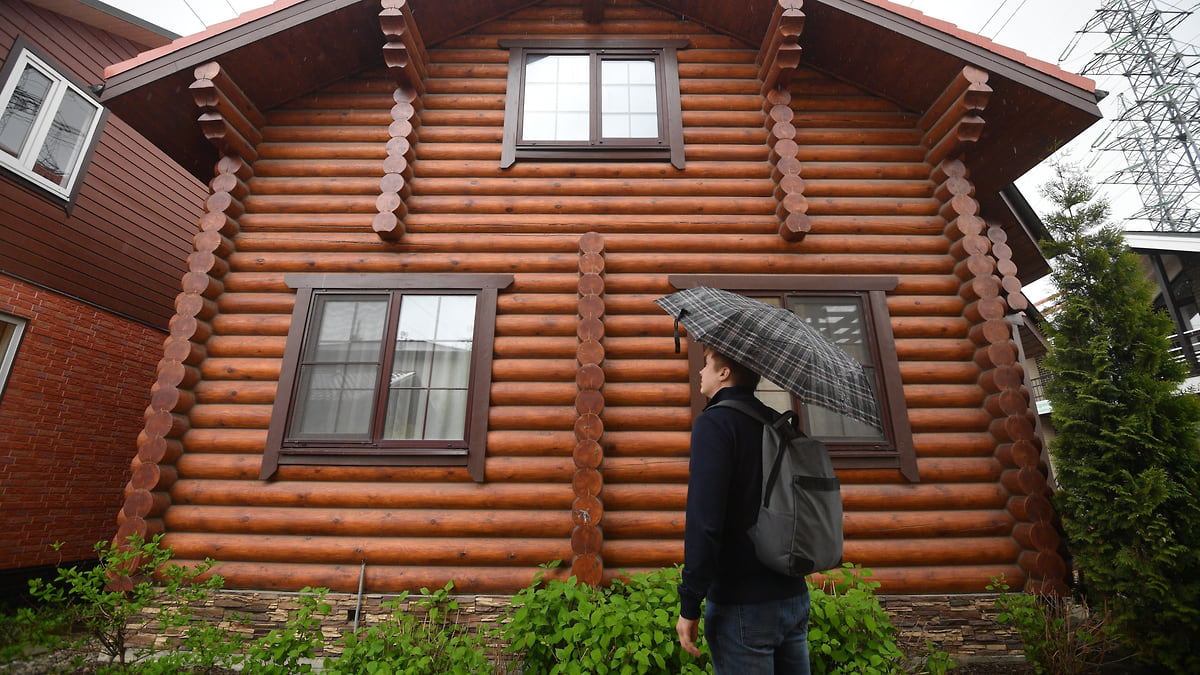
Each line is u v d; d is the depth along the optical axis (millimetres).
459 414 4508
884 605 4066
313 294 4715
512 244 4914
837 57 5289
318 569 4082
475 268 4852
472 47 5695
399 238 4859
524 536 4160
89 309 6598
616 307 4746
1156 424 3812
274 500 4219
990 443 4441
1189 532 3500
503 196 5137
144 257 7480
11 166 5859
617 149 5246
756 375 1864
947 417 4488
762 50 5484
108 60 7289
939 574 4109
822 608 2949
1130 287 4160
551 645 2768
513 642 2982
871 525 4191
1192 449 3697
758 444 1694
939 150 5043
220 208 4766
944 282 4852
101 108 7016
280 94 5250
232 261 4816
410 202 5027
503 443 4359
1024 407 4289
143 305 7438
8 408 5629
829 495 1642
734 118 5418
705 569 1502
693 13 5762
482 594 4043
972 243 4738
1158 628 3498
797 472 1630
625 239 4941
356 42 5191
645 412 4438
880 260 4895
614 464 4301
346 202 5012
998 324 4508
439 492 4219
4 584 5477
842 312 4770
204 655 3043
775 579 1620
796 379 1642
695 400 4469
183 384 4387
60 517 6090
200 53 4598
